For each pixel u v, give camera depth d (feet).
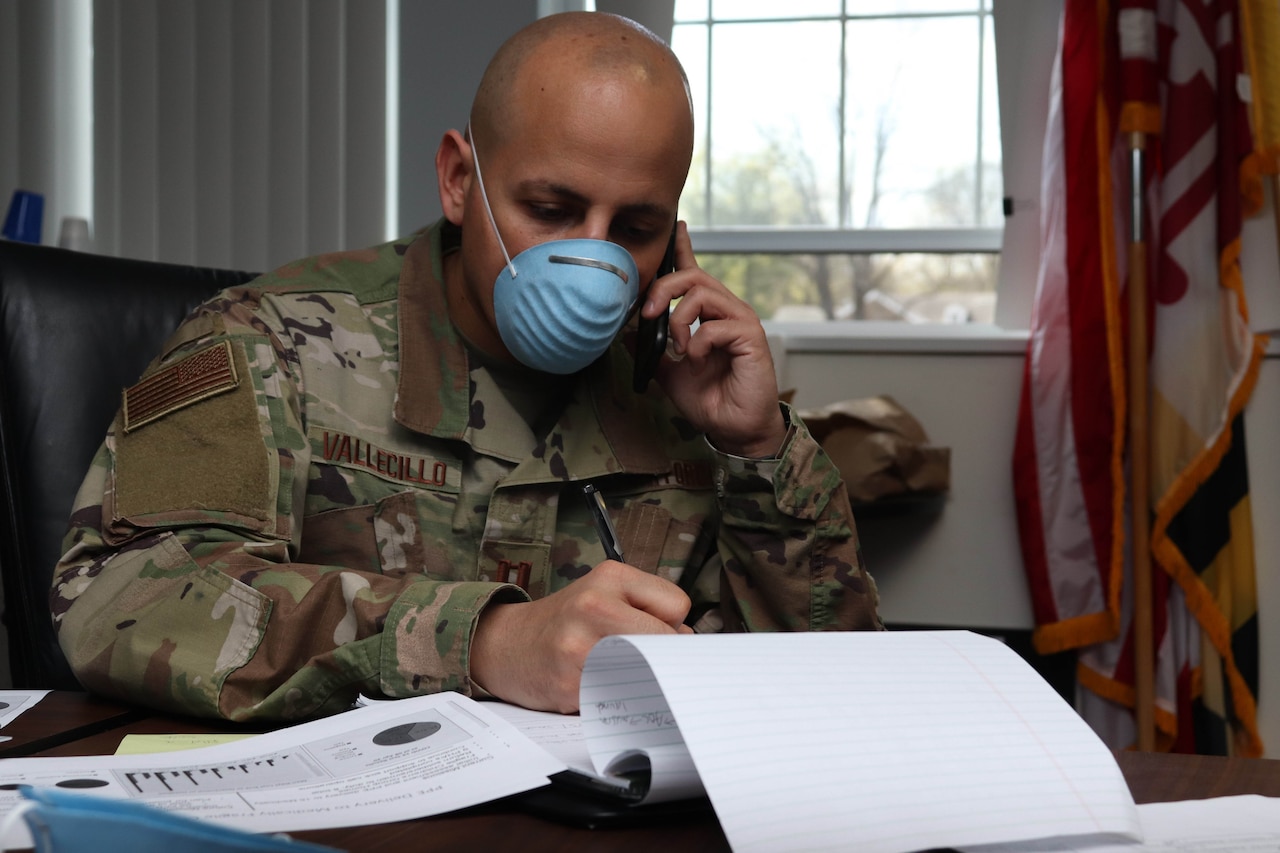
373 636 2.44
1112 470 7.32
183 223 8.52
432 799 1.73
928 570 8.02
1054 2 8.00
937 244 8.66
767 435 3.65
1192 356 7.33
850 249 8.77
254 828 1.59
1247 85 7.28
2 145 8.70
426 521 3.51
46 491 3.76
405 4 8.29
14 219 7.68
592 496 2.92
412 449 3.55
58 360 3.92
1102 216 7.36
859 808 1.52
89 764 1.88
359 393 3.54
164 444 3.03
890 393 8.05
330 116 8.34
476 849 1.57
